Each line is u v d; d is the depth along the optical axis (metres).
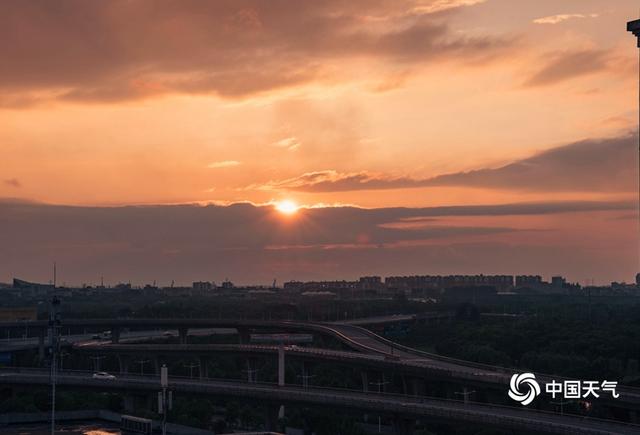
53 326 177.12
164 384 169.88
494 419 194.00
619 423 186.75
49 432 187.62
